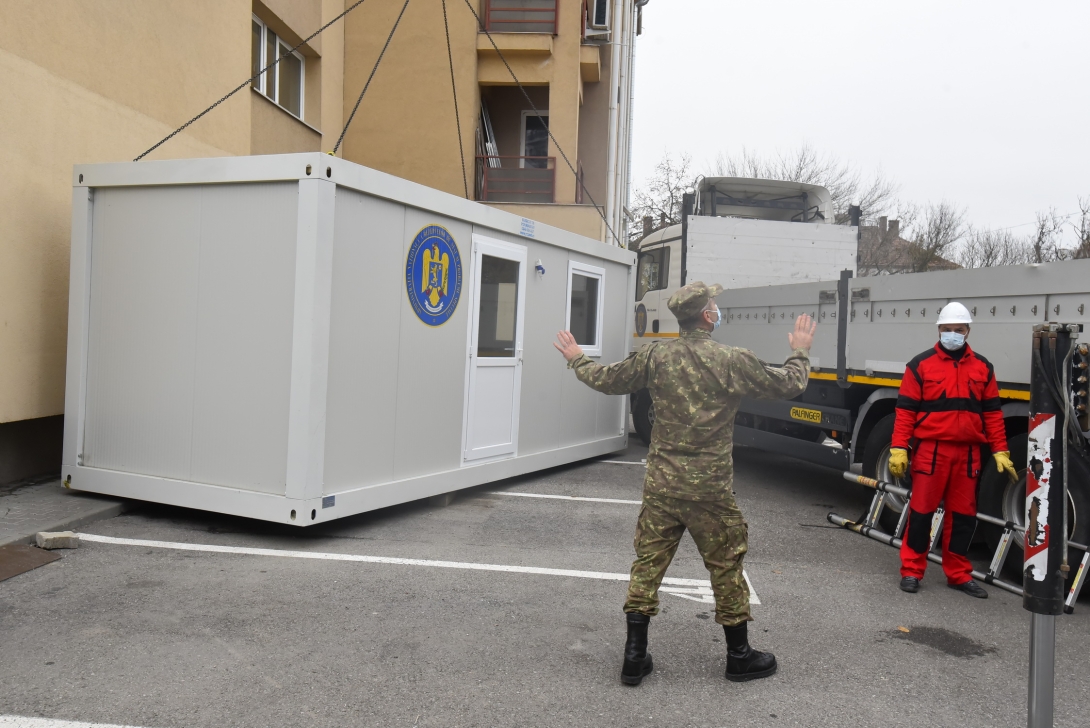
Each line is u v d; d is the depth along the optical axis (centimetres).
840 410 692
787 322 753
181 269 570
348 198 544
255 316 542
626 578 495
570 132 1470
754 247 971
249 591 440
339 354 545
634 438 1166
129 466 591
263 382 539
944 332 488
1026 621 448
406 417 616
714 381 339
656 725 310
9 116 605
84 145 689
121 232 593
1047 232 3011
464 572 492
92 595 423
